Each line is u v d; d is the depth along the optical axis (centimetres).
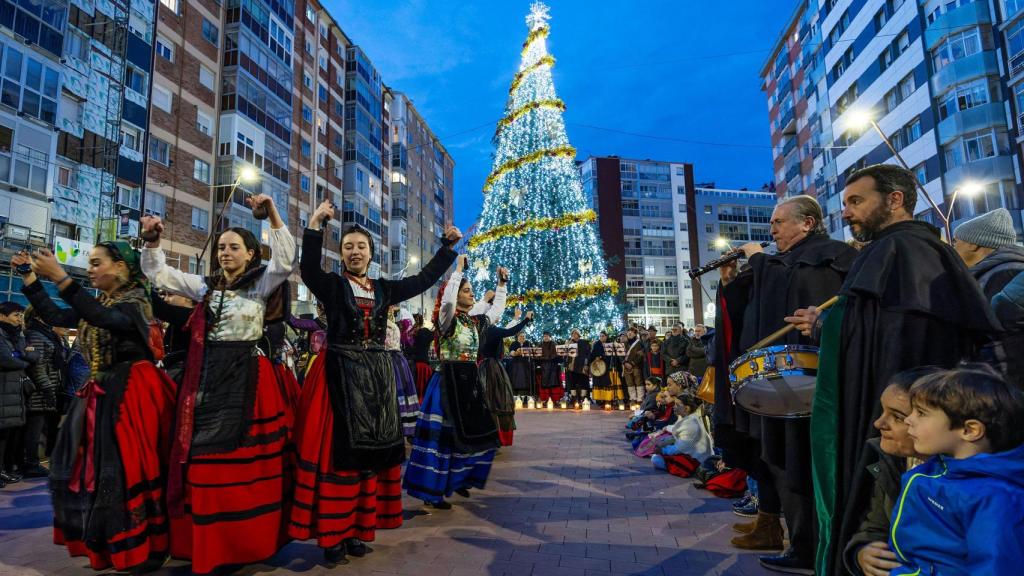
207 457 303
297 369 773
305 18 3944
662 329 7150
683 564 348
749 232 8000
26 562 350
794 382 266
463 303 535
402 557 359
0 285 1806
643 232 7300
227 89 2975
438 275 403
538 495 536
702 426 621
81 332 328
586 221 2338
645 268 7219
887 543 187
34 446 662
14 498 544
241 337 330
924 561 167
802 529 316
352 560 353
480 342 555
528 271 2397
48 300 342
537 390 1606
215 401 312
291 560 353
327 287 350
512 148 2505
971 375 172
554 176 2397
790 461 280
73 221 2109
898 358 208
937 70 2778
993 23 2595
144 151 2472
